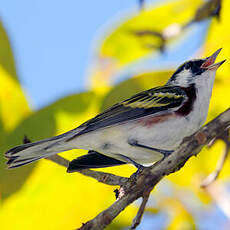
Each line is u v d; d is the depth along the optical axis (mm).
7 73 11039
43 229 10492
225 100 11422
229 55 11289
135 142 10258
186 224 11922
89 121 10102
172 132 10297
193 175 11953
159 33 11641
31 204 10430
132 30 12039
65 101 10492
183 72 11109
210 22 11539
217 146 11641
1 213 10305
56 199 10461
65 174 10422
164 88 10609
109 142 10242
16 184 10383
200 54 11336
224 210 11477
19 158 9609
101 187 10500
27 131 10383
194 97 10562
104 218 7656
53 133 10438
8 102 10867
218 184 11828
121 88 10570
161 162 7805
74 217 10539
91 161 10250
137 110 10367
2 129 10672
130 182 8102
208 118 11578
